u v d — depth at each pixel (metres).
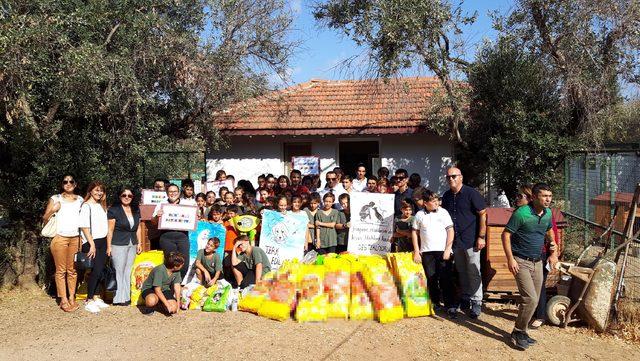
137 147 10.52
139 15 9.70
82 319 7.61
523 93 12.08
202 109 12.06
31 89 8.45
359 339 6.79
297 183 10.75
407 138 14.55
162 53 10.16
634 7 10.88
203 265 8.19
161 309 7.93
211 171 15.19
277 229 8.57
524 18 11.74
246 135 14.44
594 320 7.11
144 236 9.12
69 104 8.67
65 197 8.11
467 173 14.38
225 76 11.66
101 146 10.53
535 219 6.57
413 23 10.83
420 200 7.90
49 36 7.71
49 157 9.23
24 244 9.12
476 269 7.47
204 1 11.50
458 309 7.67
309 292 7.44
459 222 7.57
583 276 7.18
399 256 7.71
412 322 7.39
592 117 11.32
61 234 7.94
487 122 12.73
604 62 11.27
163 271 7.70
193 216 8.30
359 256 8.12
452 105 12.39
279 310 7.39
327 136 14.69
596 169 12.88
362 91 16.41
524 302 6.55
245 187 11.13
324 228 8.85
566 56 11.42
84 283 8.73
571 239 11.54
